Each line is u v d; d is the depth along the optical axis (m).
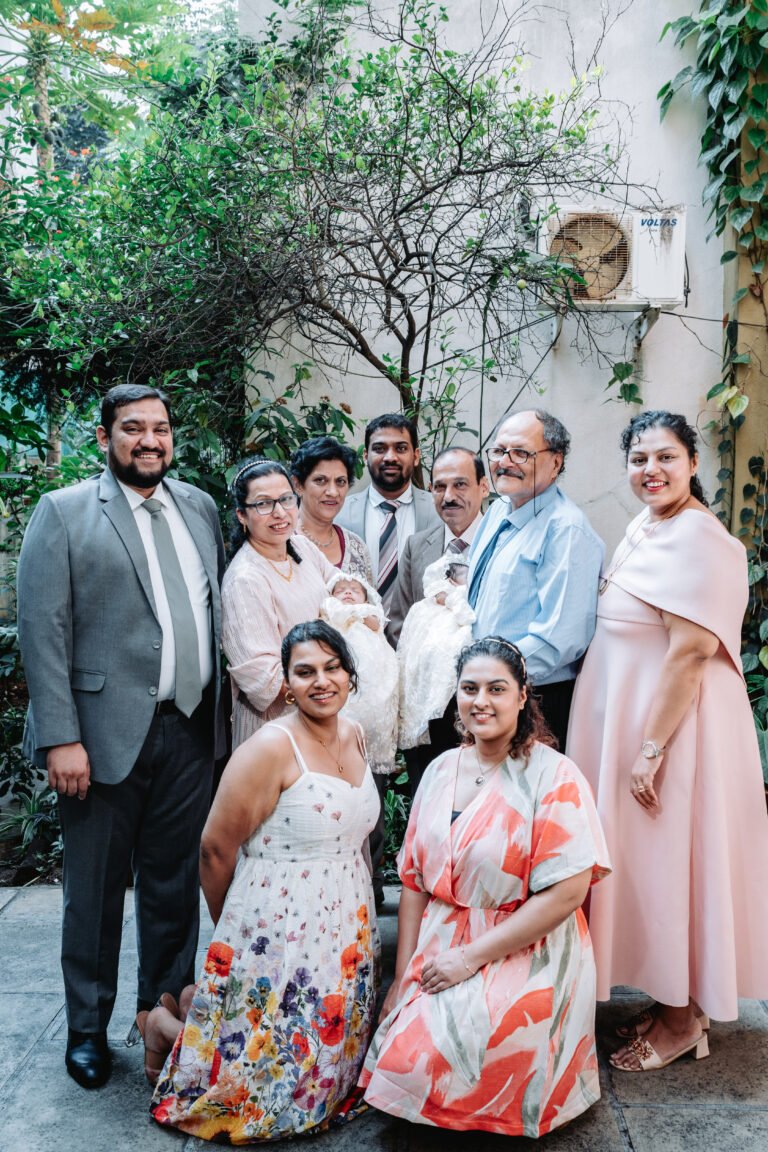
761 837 2.46
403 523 3.44
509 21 3.88
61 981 2.90
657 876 2.40
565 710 2.67
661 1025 2.46
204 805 2.55
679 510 2.49
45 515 2.35
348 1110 2.21
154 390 2.44
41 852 4.01
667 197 4.12
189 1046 2.17
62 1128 2.18
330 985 2.15
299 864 2.17
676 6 4.05
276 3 4.00
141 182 3.70
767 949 2.44
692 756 2.40
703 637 2.35
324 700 2.21
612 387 4.19
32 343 4.12
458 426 4.01
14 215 4.15
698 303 4.18
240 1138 2.11
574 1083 2.13
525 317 4.16
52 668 2.30
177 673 2.44
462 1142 2.13
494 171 3.69
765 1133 2.14
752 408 4.12
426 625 2.75
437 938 2.22
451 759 2.37
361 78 3.66
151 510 2.46
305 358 4.22
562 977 2.14
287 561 2.72
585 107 3.97
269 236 3.62
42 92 5.68
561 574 2.51
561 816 2.17
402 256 4.07
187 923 2.57
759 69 3.86
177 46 5.34
